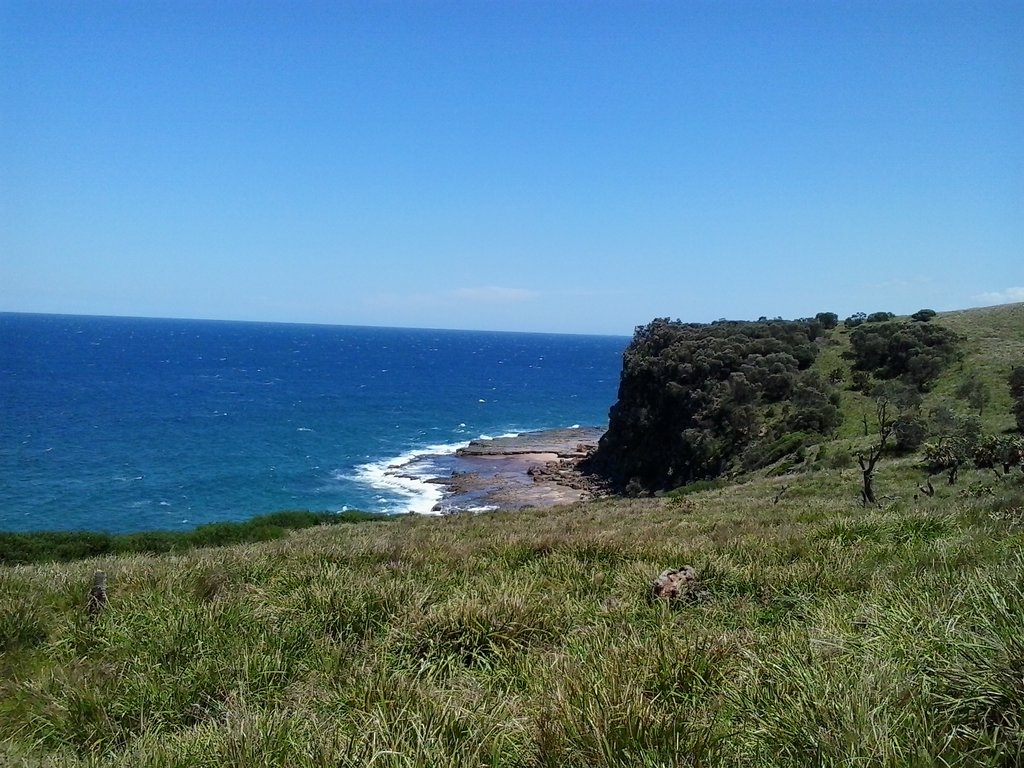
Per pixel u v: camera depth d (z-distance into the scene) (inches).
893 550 354.0
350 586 321.7
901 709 154.3
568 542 442.3
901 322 2901.1
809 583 303.0
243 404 4739.2
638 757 151.0
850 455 1637.6
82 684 233.3
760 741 154.5
